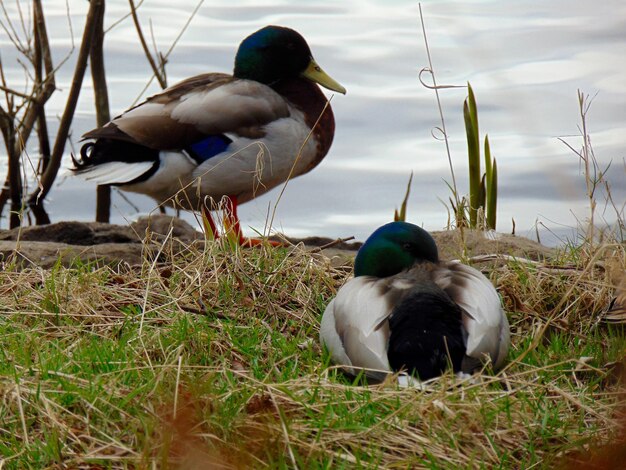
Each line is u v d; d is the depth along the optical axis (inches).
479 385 231.9
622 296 291.9
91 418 228.8
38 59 555.5
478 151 419.2
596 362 269.7
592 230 325.1
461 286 249.0
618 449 196.1
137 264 351.6
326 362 256.5
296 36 441.7
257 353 272.5
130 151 412.2
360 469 211.5
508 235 386.6
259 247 375.2
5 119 532.4
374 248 281.3
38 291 305.0
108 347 264.1
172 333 277.3
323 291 320.8
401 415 226.4
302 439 220.7
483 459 217.6
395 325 241.4
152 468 206.7
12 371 245.9
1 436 225.0
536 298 310.2
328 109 444.1
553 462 219.1
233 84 420.5
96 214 530.9
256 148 410.3
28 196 546.6
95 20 515.5
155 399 232.1
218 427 221.5
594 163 390.6
